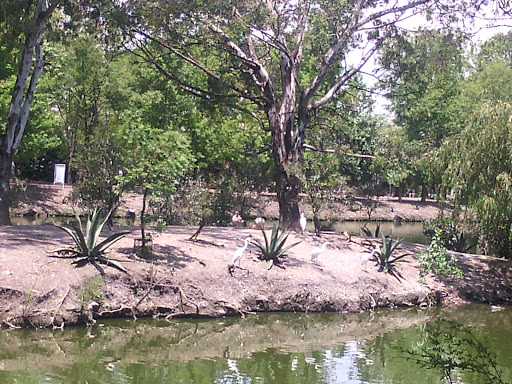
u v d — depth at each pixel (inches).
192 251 663.8
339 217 906.1
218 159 1380.4
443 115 1627.7
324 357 490.3
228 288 615.5
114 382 407.8
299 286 646.5
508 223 795.4
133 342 502.0
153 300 570.3
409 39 961.5
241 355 486.3
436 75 1012.5
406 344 534.3
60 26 855.7
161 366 448.5
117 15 745.6
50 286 524.1
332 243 802.8
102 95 1408.7
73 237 579.2
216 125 1339.8
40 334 492.7
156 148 593.0
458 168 813.2
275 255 679.1
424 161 920.9
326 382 427.2
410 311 674.8
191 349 495.5
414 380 437.1
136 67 1368.1
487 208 767.7
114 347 485.7
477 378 443.5
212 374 436.5
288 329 576.7
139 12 762.2
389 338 555.5
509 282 759.1
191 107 1306.6
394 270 729.6
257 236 794.8
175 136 611.8
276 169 946.1
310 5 927.0
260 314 613.3
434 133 1641.2
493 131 780.6
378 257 732.7
